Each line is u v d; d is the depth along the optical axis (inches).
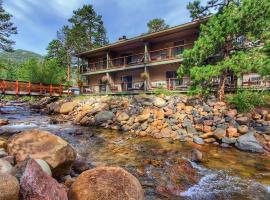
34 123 542.9
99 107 580.1
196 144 343.3
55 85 903.7
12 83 736.3
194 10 496.4
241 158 274.7
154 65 742.5
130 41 776.3
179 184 197.9
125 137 396.5
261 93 445.1
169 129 410.6
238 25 387.2
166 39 757.3
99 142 356.2
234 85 520.7
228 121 374.9
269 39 380.8
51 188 98.5
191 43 657.6
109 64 909.8
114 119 508.7
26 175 95.5
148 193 177.5
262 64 349.4
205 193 182.7
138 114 498.6
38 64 1192.8
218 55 446.3
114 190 107.8
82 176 119.3
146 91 655.1
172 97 531.5
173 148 319.0
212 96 476.1
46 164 135.9
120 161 256.1
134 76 854.5
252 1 370.0
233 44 427.5
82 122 538.6
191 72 417.4
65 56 1654.8
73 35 1609.3
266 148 302.8
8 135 385.4
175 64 722.8
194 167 242.7
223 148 320.8
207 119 396.5
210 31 416.2
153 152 297.0
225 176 218.4
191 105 470.3
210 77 414.6
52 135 166.6
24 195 90.1
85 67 1013.8
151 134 409.7
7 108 862.5
